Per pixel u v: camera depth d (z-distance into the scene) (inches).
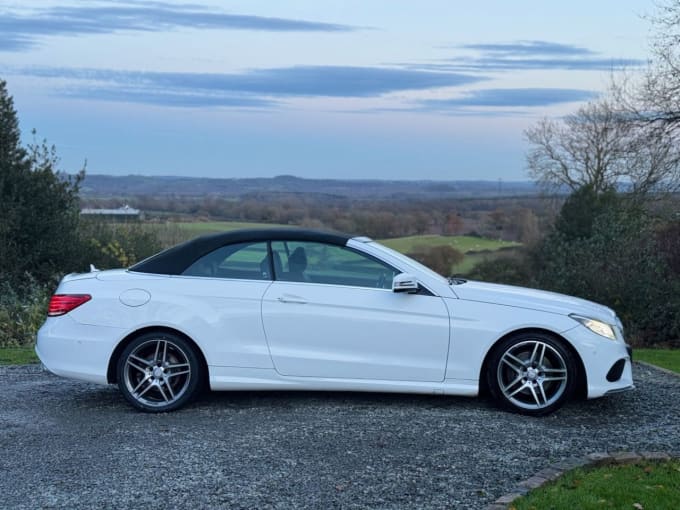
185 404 261.1
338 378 257.1
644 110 839.1
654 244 675.4
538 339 252.4
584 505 173.9
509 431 235.8
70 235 734.5
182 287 260.4
